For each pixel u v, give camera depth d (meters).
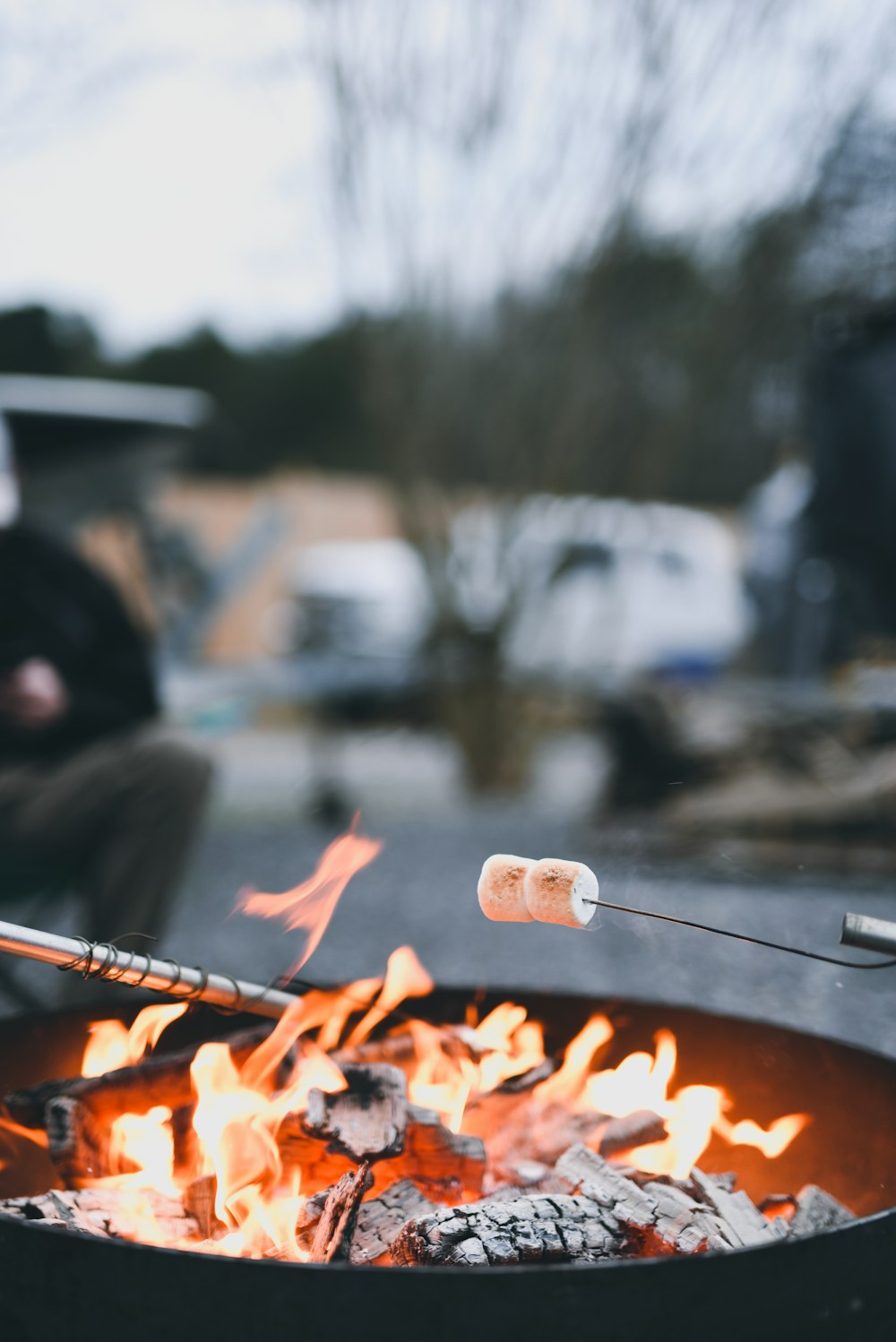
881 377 4.59
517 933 3.69
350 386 17.38
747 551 6.68
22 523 2.84
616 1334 0.95
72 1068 1.56
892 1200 1.36
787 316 5.68
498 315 5.98
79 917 3.46
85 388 5.73
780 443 6.80
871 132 4.84
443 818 5.52
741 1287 0.98
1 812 2.55
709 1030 1.63
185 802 2.51
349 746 7.51
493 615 6.18
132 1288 0.98
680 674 7.36
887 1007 2.95
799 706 4.70
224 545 12.15
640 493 6.23
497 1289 0.94
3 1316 1.04
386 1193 1.34
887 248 5.09
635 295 5.86
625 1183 1.33
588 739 7.98
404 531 6.23
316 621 9.40
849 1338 1.05
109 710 2.74
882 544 4.62
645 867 4.11
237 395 17.38
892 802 4.15
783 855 4.14
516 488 6.13
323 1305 0.95
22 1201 1.29
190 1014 1.65
